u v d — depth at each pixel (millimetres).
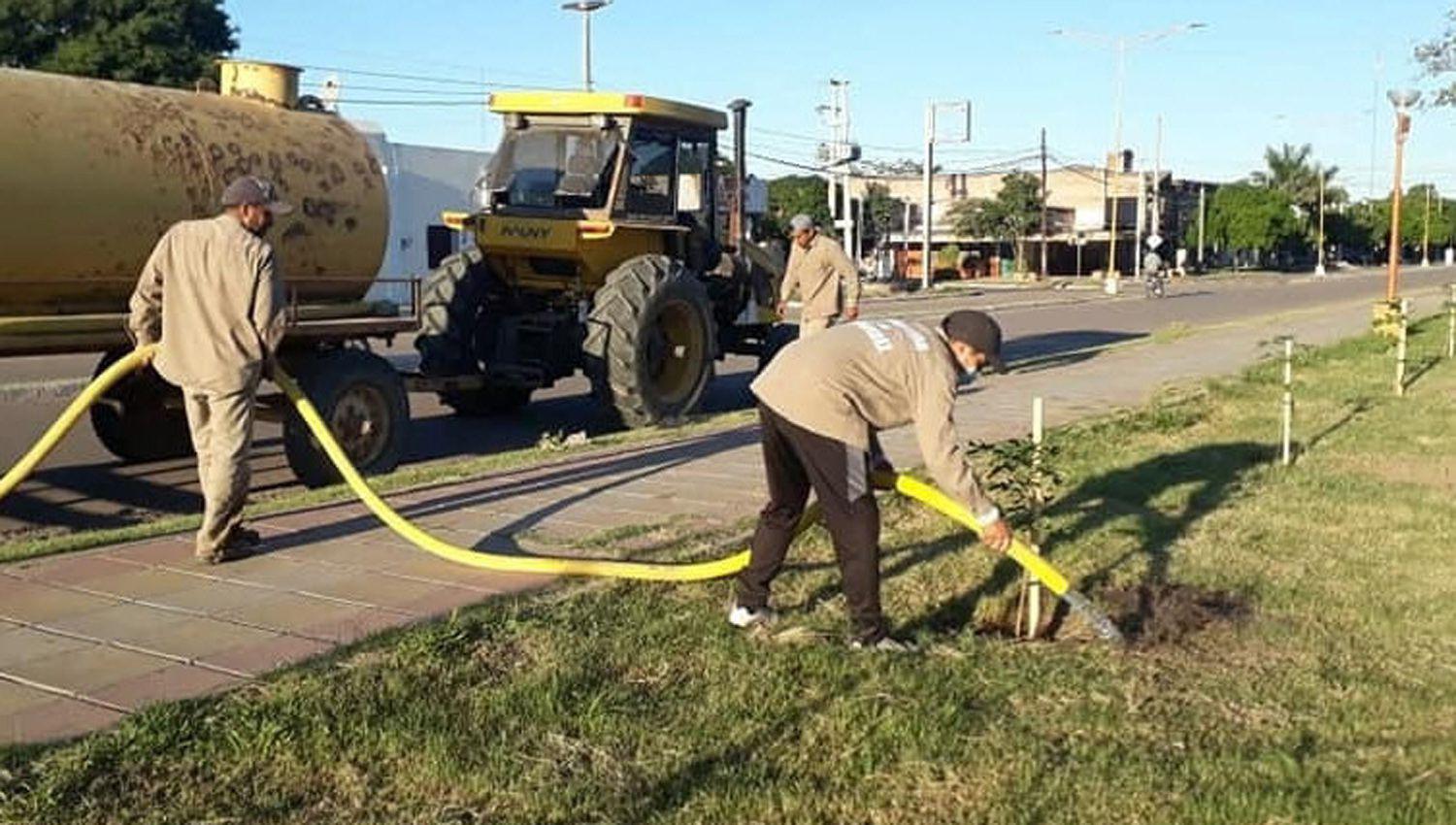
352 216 9781
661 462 9609
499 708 4590
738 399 15922
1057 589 5504
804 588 6133
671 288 12633
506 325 13102
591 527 7324
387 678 4715
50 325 8211
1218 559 7059
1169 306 38500
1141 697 4984
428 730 4367
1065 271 81500
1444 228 119062
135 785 3959
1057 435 10609
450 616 5406
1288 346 9922
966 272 72938
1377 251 118500
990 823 3973
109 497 9602
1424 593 6543
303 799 3988
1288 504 8430
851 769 4289
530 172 13219
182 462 10875
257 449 11359
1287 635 5828
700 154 14180
